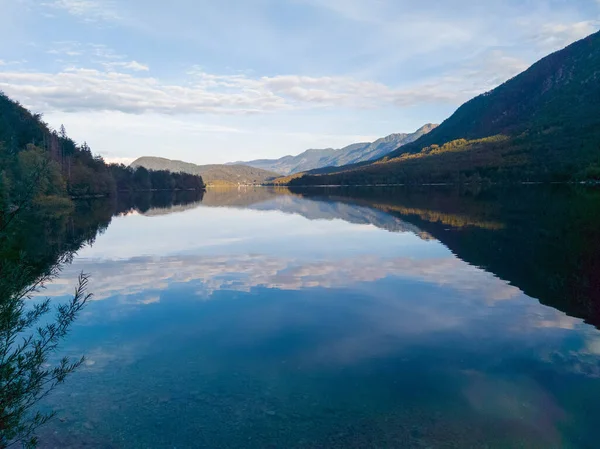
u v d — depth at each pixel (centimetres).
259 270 1677
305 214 4388
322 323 1048
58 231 3080
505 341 922
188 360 833
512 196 6362
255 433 590
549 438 577
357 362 819
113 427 605
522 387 716
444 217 3591
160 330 1005
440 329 1000
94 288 1407
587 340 926
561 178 10194
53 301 1250
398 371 779
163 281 1503
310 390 710
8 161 4181
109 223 3703
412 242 2317
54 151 8212
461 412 641
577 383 729
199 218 4188
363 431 595
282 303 1222
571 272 1552
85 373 775
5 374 504
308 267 1723
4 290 536
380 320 1069
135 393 701
